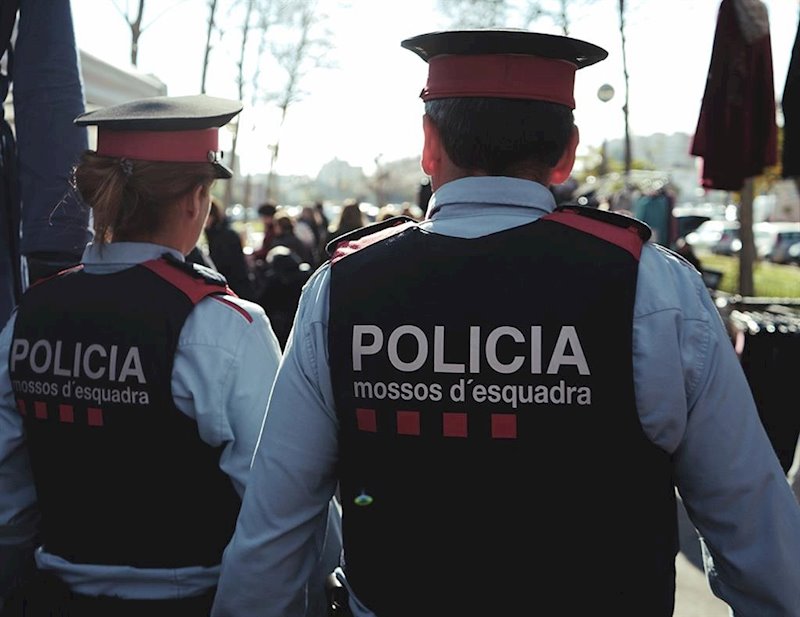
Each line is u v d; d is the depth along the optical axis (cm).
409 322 124
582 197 1213
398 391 124
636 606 122
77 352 155
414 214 958
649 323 119
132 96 537
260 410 154
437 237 128
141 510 153
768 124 416
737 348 399
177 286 156
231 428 153
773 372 384
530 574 122
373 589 130
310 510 136
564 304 120
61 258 202
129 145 160
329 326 129
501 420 121
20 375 161
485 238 126
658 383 118
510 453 121
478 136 128
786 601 121
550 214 128
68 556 159
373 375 125
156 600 154
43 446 159
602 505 120
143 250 161
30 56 203
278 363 161
